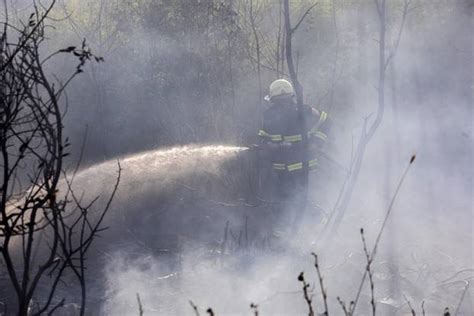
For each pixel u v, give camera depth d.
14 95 5.32
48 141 5.40
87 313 7.62
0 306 7.38
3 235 5.39
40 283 8.22
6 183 5.30
